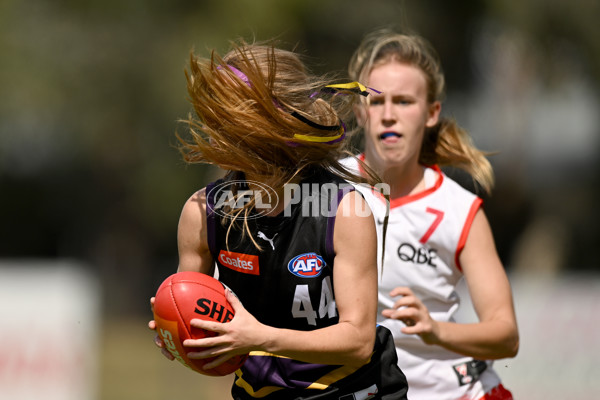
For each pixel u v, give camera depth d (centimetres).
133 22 5144
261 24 4906
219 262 1043
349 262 989
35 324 2800
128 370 4341
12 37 5078
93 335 3000
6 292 2798
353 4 5481
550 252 6122
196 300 977
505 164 6756
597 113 7281
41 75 5041
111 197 6372
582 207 7181
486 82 6606
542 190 7188
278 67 1011
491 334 1252
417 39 1429
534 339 2781
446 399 1339
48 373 2794
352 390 1036
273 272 1004
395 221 1347
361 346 973
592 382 2753
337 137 1023
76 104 5128
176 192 5434
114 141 5316
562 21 5425
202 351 961
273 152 998
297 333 951
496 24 5897
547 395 2756
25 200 6838
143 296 6631
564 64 5756
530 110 6706
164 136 5266
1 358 2766
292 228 1002
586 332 2773
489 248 1346
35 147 5738
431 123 1430
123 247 6569
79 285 2905
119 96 5119
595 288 2839
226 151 996
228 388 3116
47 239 7206
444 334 1207
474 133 6575
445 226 1339
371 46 1440
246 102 978
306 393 1030
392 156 1352
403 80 1354
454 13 5822
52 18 5178
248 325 946
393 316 1172
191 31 5006
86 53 5147
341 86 1041
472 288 1330
